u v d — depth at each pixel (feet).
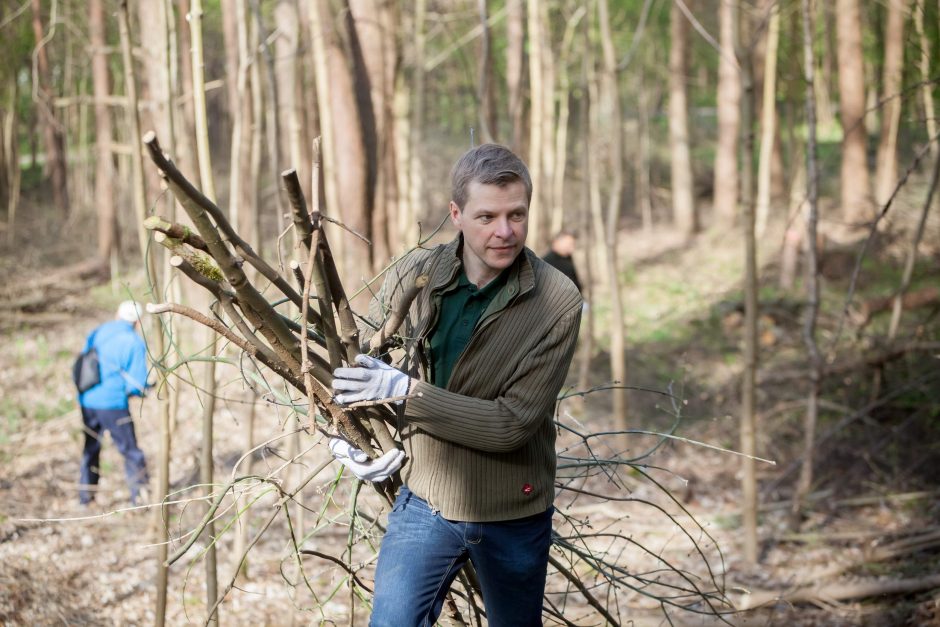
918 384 19.25
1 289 38.99
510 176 6.51
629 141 68.08
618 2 51.03
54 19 17.47
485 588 7.45
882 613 13.33
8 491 18.37
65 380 27.86
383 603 6.95
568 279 6.95
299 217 5.89
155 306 6.12
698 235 55.47
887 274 31.58
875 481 19.03
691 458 21.50
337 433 7.13
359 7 24.98
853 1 42.11
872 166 51.70
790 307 32.17
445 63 58.44
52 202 67.97
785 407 21.44
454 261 7.04
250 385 7.80
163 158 5.09
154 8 26.32
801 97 49.39
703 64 66.18
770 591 14.42
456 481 7.02
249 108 19.20
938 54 21.67
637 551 16.29
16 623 12.13
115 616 13.00
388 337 6.77
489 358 6.80
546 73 39.37
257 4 14.15
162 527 9.92
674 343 31.22
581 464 8.76
